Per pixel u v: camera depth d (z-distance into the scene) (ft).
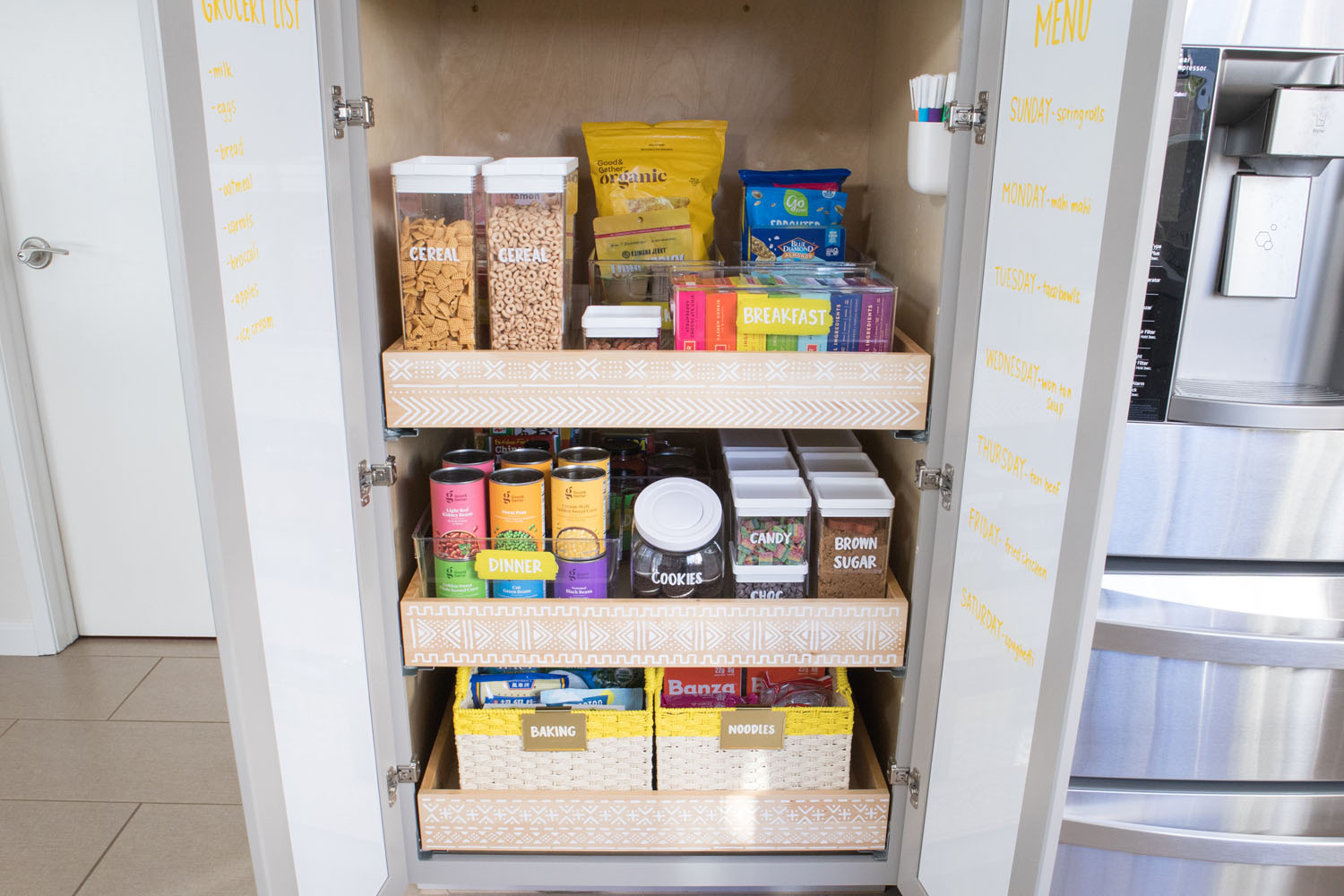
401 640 4.70
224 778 6.25
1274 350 4.51
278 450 3.61
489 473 4.84
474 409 4.44
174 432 7.58
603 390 4.43
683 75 5.79
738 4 5.66
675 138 5.41
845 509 4.65
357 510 4.34
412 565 5.06
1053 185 3.24
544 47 5.72
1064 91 3.15
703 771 4.93
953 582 4.30
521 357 4.39
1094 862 4.72
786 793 4.95
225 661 3.37
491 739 4.86
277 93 3.53
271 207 3.50
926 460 4.48
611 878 5.05
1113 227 2.81
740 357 4.40
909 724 4.82
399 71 4.81
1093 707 4.50
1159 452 4.26
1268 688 4.37
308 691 3.95
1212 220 4.31
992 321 3.81
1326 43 3.81
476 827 4.97
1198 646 4.26
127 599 8.02
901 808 4.94
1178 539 4.38
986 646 3.90
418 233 4.30
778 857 5.07
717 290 4.42
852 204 6.00
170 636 8.13
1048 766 3.31
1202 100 3.84
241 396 3.33
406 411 4.44
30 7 6.66
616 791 4.93
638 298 5.14
